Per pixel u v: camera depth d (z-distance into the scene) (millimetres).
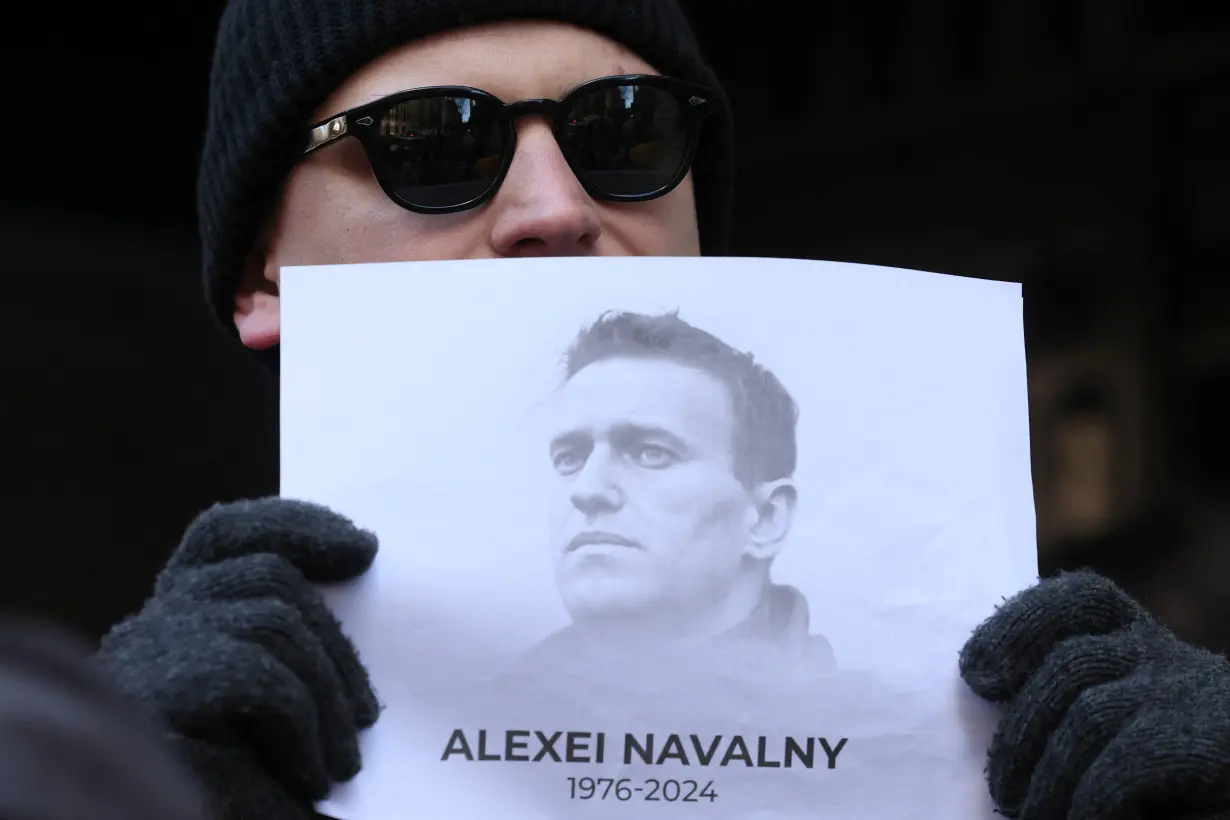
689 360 1354
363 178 1646
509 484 1330
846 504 1332
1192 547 5266
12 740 532
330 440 1342
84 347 5875
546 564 1314
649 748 1282
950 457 1349
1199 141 5477
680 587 1310
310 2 1668
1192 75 5363
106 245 5879
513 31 1648
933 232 5977
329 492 1333
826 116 6074
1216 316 5477
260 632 1231
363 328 1361
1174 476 5441
